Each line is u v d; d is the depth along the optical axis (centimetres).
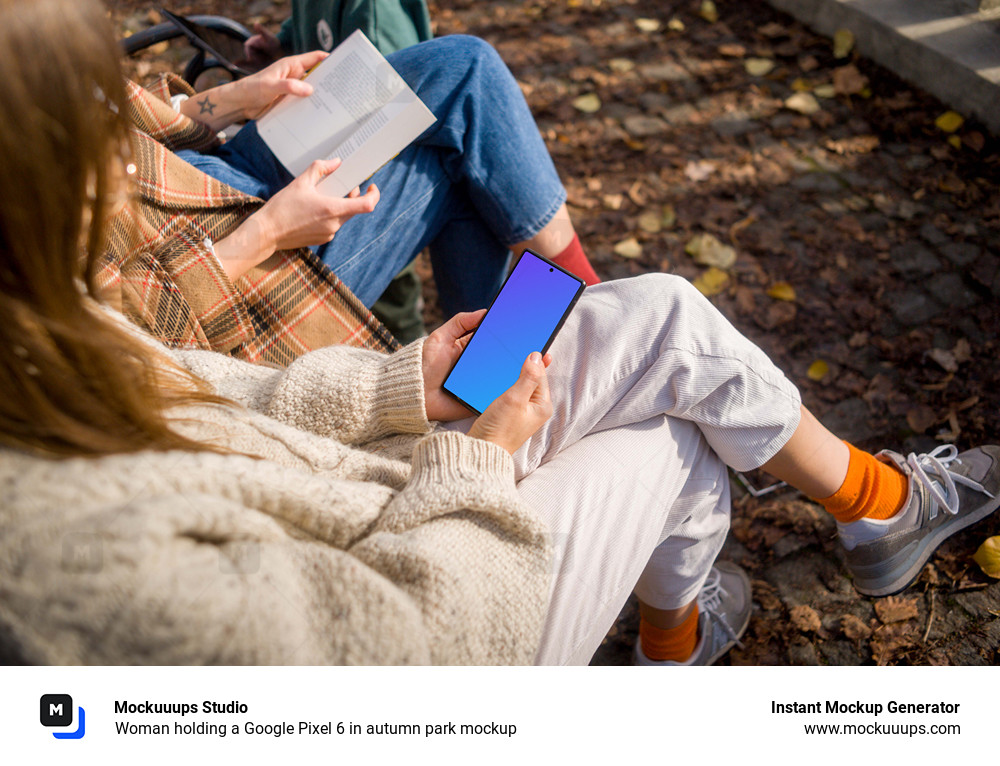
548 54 308
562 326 113
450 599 76
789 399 112
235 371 111
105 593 55
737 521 178
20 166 54
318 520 79
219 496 69
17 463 58
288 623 63
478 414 113
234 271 128
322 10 175
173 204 125
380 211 149
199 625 58
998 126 234
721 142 262
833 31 284
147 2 359
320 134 142
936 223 222
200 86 311
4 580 55
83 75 56
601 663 165
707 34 304
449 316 187
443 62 145
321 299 140
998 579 157
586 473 102
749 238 230
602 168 261
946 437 179
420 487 86
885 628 156
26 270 58
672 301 108
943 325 200
